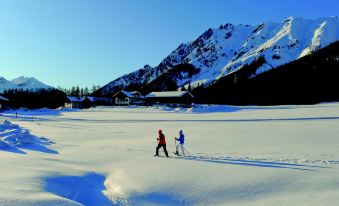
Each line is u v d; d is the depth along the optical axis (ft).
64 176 39.75
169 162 51.55
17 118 215.72
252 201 32.07
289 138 78.64
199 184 37.86
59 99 515.50
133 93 447.42
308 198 31.09
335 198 30.30
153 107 318.04
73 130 124.77
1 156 53.78
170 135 98.99
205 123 146.72
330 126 107.86
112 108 343.26
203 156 57.11
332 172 40.09
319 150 58.65
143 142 82.02
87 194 36.06
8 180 33.81
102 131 119.55
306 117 156.66
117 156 59.41
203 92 507.30
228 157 54.95
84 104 471.21
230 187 36.24
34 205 25.31
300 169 42.55
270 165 46.14
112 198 35.12
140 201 34.14
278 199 31.73
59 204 26.48
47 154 61.67
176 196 34.86
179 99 406.82
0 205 24.44
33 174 38.04
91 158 57.52
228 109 276.62
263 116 180.65
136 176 42.98
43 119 204.85
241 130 105.19
